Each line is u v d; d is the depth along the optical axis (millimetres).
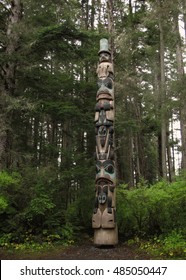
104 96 10227
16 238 9375
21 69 12484
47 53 13055
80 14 20141
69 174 11727
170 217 9805
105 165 9617
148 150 27781
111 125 10039
